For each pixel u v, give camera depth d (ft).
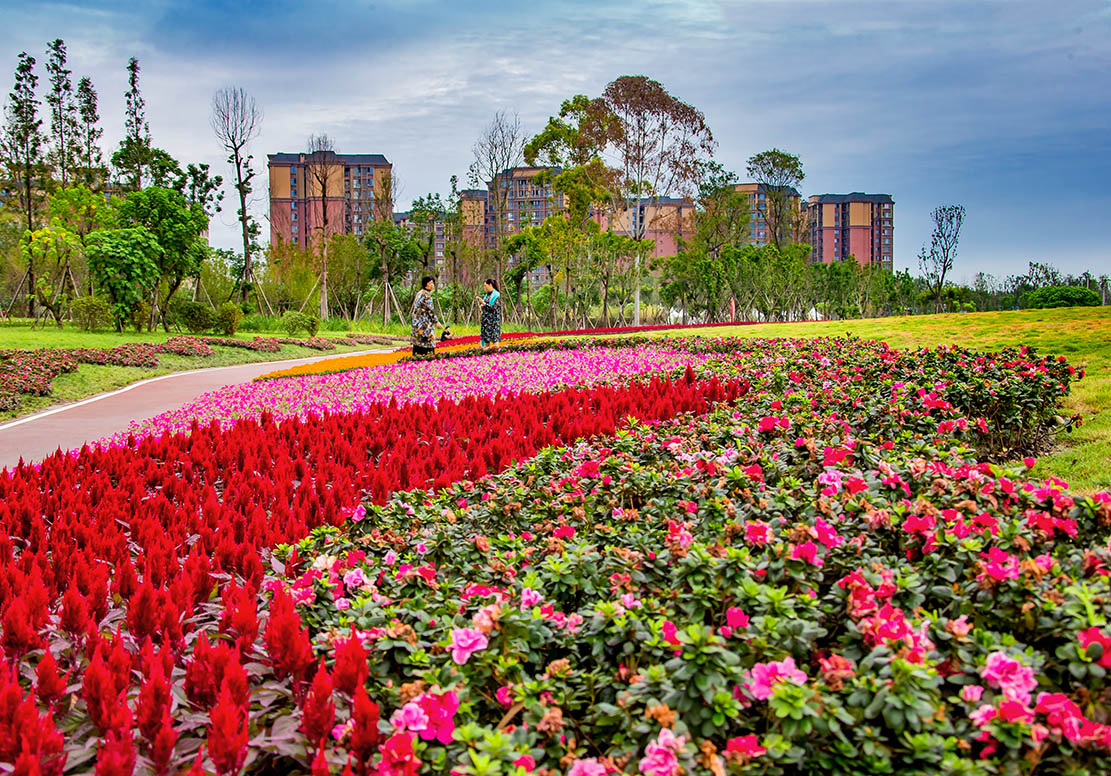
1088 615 6.87
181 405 39.27
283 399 31.65
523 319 178.09
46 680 7.47
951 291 157.69
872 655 6.67
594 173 143.64
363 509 13.25
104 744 6.73
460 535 11.70
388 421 22.58
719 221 183.11
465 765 6.14
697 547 8.36
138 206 82.69
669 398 22.67
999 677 6.41
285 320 99.81
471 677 7.50
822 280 202.90
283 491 15.31
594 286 182.29
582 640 7.94
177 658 8.63
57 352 54.08
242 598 8.79
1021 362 24.03
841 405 19.69
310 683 7.89
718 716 6.37
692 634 6.70
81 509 14.20
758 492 11.55
